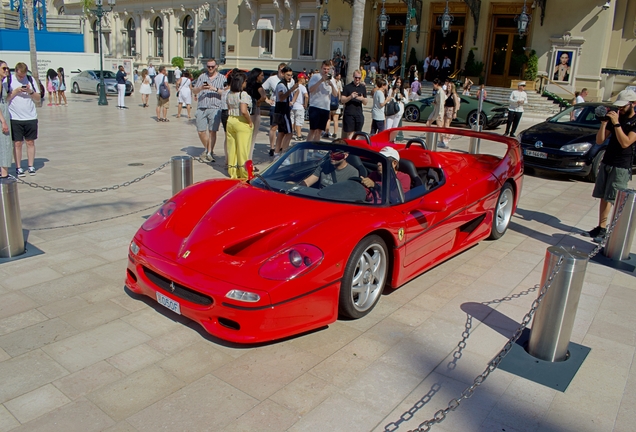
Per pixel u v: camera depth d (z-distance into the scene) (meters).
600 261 5.59
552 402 3.16
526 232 6.62
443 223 4.82
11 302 4.12
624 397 3.24
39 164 9.38
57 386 3.10
